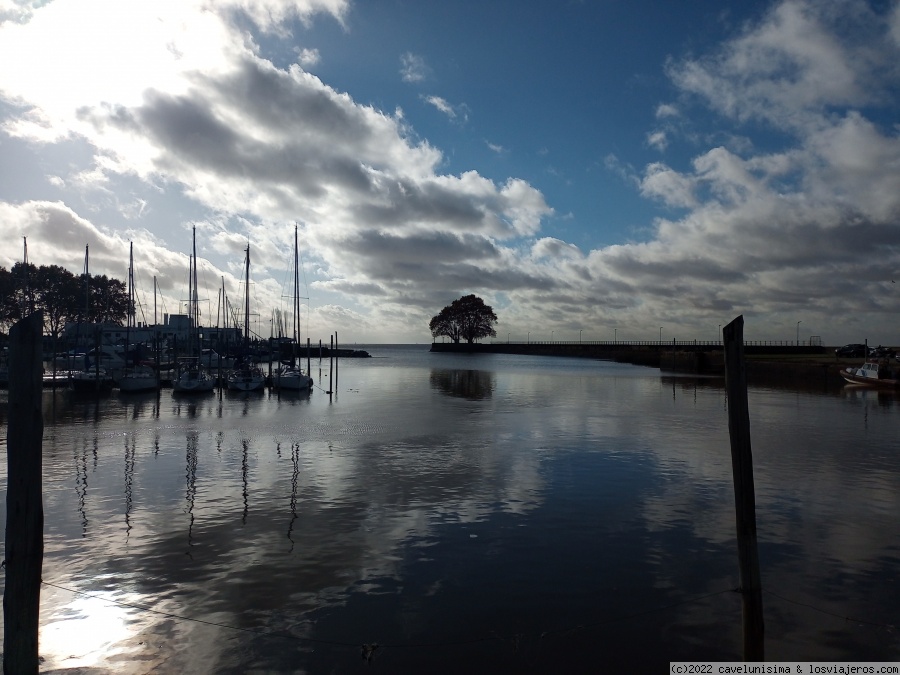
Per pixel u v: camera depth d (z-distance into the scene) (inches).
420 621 394.9
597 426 1275.8
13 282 4146.2
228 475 800.9
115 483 756.6
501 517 613.0
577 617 400.5
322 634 379.2
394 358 6624.0
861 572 472.7
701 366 3690.9
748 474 362.0
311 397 1973.4
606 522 596.4
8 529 270.1
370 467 850.1
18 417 270.4
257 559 499.5
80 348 3235.7
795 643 369.4
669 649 363.3
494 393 2139.5
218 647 365.7
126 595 433.7
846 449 994.1
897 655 357.7
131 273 2851.9
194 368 2356.1
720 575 466.3
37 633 275.4
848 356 3462.1
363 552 515.5
